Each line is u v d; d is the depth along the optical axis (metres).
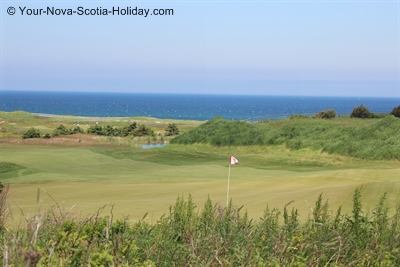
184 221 6.42
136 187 21.05
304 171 31.81
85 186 21.31
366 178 23.61
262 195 17.12
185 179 24.78
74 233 4.95
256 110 191.12
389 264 5.18
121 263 4.60
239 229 6.46
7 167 26.94
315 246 5.31
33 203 15.73
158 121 84.75
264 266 5.02
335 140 39.91
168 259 5.23
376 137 38.84
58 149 40.00
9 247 3.97
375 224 6.42
